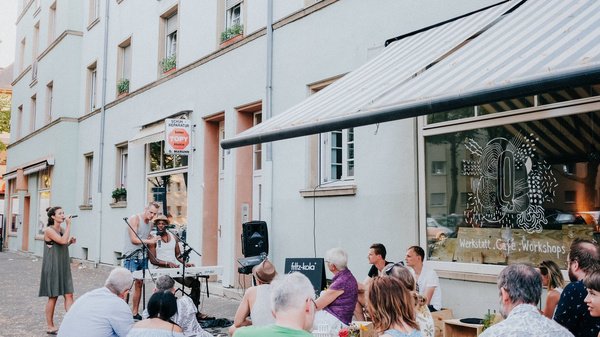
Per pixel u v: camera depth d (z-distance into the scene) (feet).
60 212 28.25
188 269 28.30
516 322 10.14
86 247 62.49
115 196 55.77
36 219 77.30
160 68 49.98
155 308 15.03
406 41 25.88
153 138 47.47
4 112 126.72
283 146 34.24
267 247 33.40
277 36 35.53
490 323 18.15
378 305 11.65
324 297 19.99
